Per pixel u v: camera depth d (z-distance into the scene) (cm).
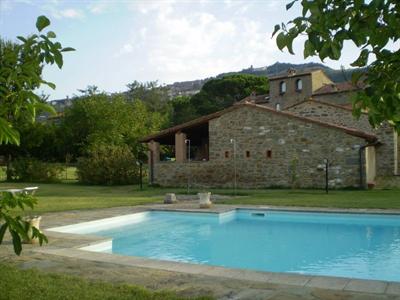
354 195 1719
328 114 2416
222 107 5812
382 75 224
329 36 217
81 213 1338
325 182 2066
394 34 216
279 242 1060
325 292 491
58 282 536
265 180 2236
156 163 2562
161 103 6950
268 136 2233
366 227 1205
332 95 4094
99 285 522
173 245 1041
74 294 481
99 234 1159
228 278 564
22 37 222
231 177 2333
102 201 1705
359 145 1997
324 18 215
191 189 2297
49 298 466
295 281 543
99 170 2766
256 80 6094
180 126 2484
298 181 2142
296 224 1287
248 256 927
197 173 2438
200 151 3225
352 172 2009
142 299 466
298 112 2509
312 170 2108
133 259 694
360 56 230
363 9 209
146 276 581
